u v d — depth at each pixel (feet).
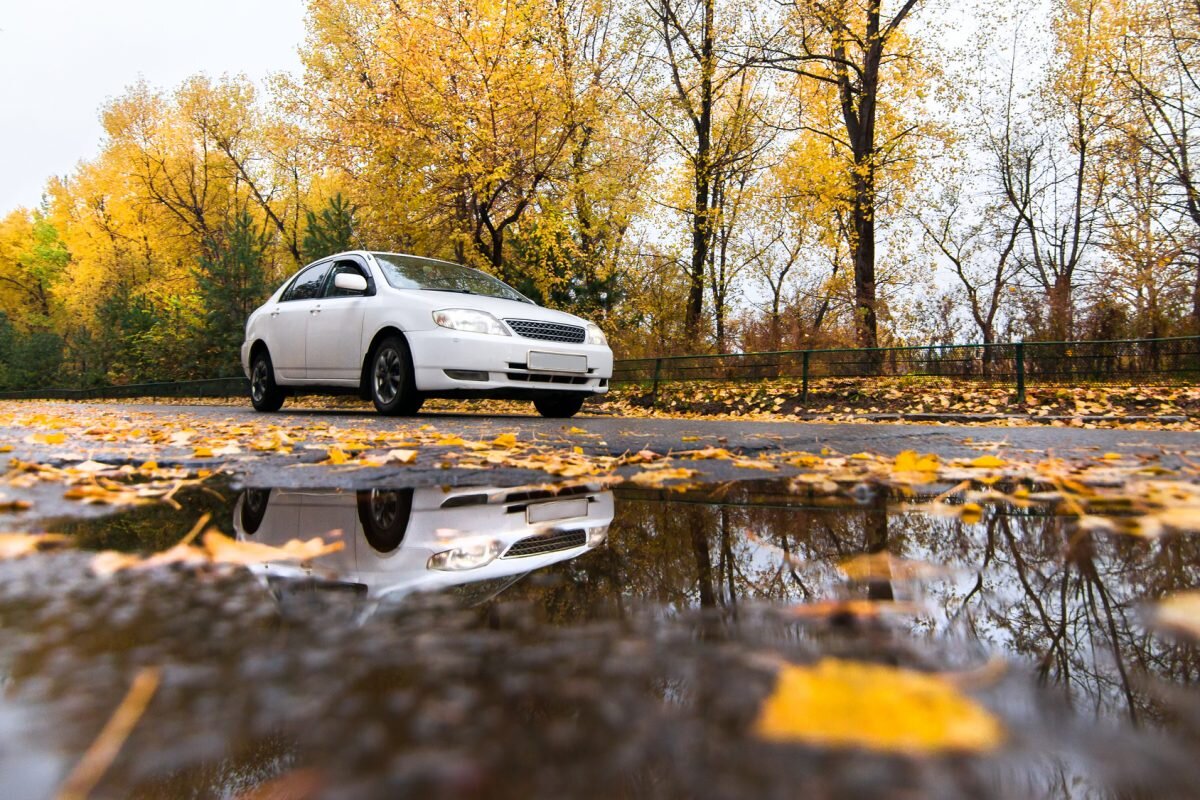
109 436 11.99
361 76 53.16
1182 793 1.12
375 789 1.14
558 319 20.26
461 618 2.29
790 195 58.34
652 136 59.11
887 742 1.33
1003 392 27.96
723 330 51.57
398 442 11.11
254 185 91.66
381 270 20.86
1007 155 68.85
